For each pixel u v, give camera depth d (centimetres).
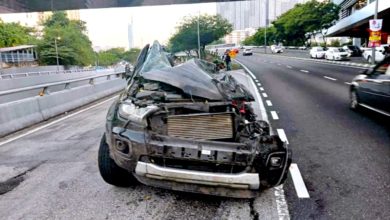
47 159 521
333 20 6794
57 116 951
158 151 306
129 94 390
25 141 650
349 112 848
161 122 326
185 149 303
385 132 638
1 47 6444
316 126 704
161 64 419
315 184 404
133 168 321
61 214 338
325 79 1723
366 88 764
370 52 3162
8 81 2397
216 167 309
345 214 331
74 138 655
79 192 389
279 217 327
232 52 2708
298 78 1859
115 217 327
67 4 2273
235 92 373
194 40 4978
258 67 3153
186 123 321
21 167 487
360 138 600
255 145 306
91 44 10588
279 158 305
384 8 2684
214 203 356
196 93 335
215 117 324
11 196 385
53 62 6938
